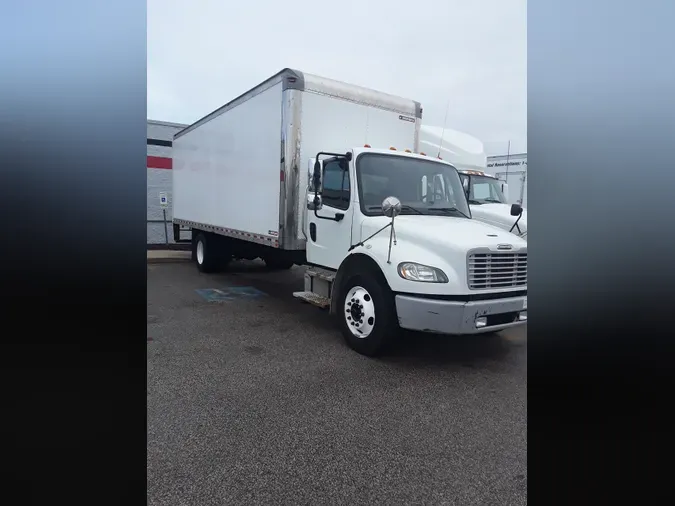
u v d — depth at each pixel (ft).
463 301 13.21
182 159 34.60
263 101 21.06
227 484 8.08
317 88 19.36
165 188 47.29
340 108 20.02
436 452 9.30
